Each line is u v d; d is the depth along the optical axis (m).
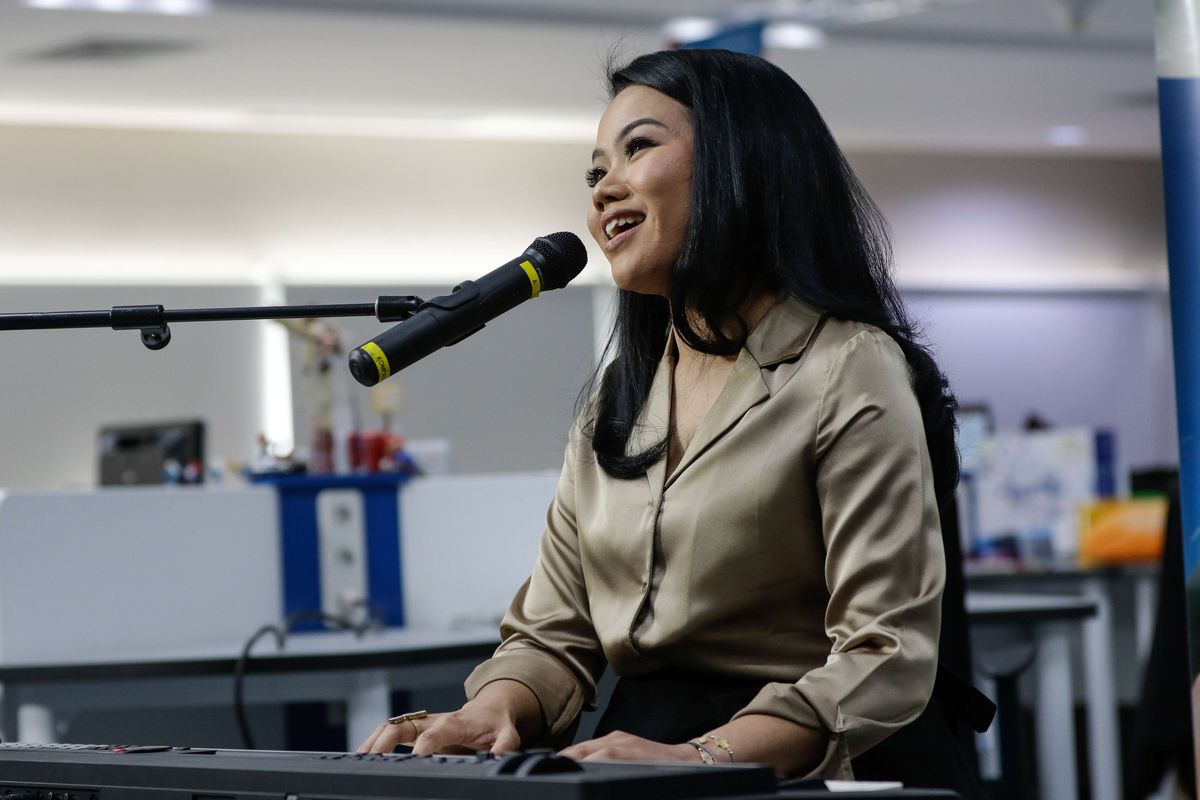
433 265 9.98
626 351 1.80
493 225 10.11
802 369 1.60
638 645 1.65
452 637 3.55
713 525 1.60
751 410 1.61
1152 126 10.68
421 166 9.98
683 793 1.04
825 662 1.60
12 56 7.95
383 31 7.80
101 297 9.21
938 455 1.64
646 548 1.65
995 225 11.35
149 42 7.82
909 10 7.89
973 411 6.82
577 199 10.30
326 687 3.30
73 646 3.49
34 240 9.11
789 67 8.91
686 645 1.62
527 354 10.08
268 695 3.27
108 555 3.56
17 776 1.31
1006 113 10.20
